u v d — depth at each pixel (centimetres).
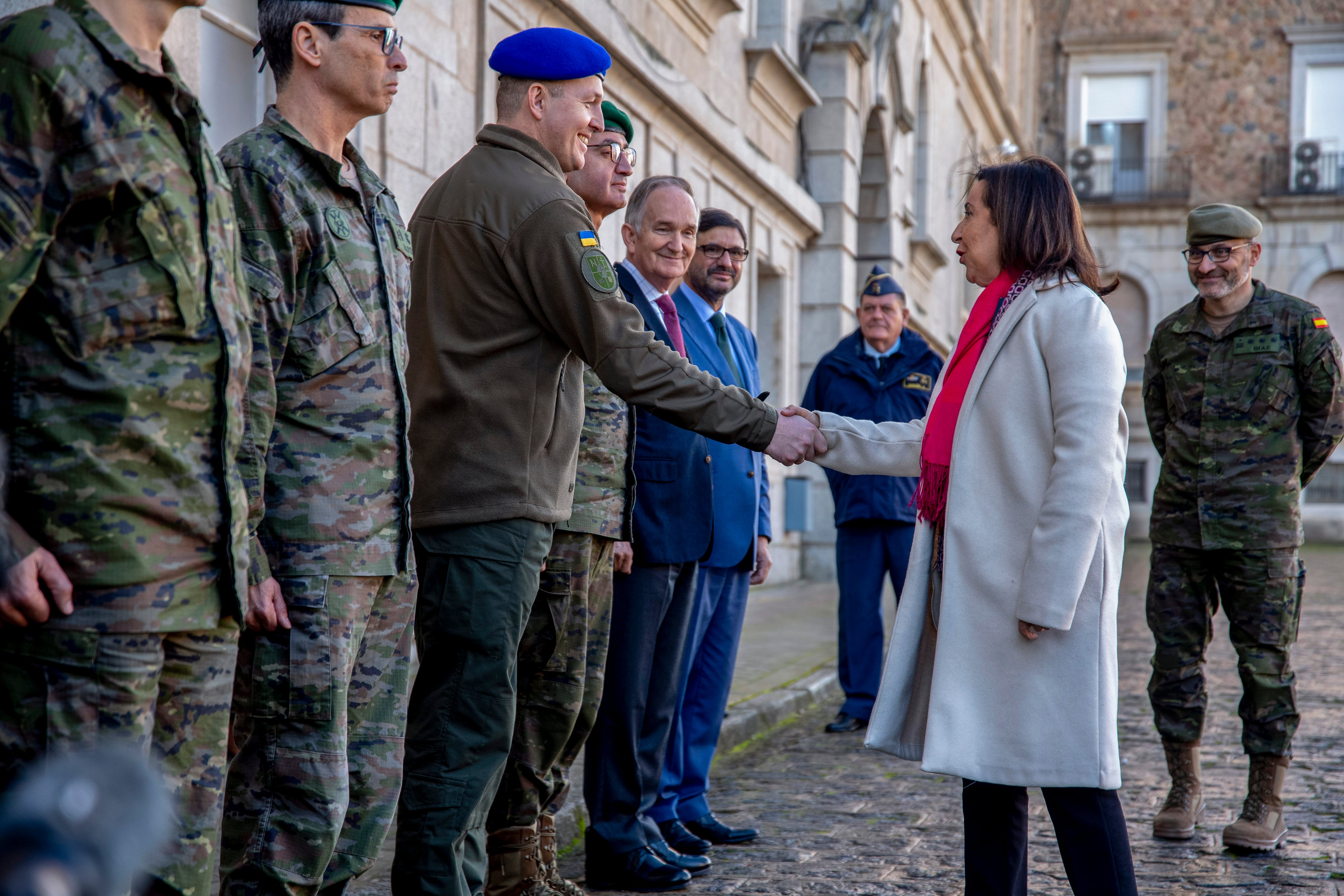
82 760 49
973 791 252
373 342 215
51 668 162
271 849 205
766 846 369
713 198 971
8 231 153
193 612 171
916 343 600
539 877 295
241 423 179
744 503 371
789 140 1219
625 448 306
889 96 1470
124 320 163
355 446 212
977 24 2011
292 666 205
